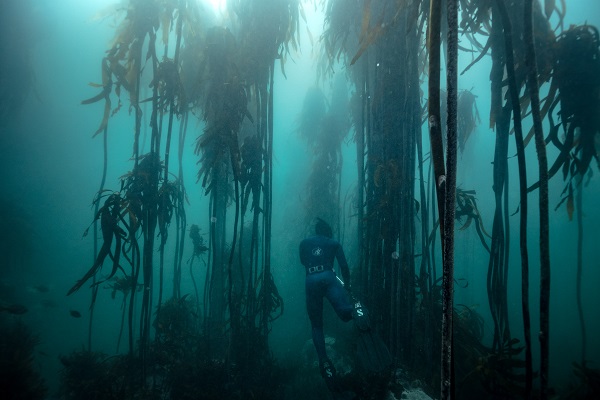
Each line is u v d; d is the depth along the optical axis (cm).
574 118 357
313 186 880
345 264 455
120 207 420
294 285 905
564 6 365
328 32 567
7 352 386
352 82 669
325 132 895
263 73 498
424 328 452
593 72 345
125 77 470
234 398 409
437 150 108
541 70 355
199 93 589
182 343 486
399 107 443
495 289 346
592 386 338
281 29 506
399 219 432
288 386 468
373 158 463
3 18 830
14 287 853
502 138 333
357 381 392
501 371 347
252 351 458
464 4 370
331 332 626
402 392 377
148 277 422
